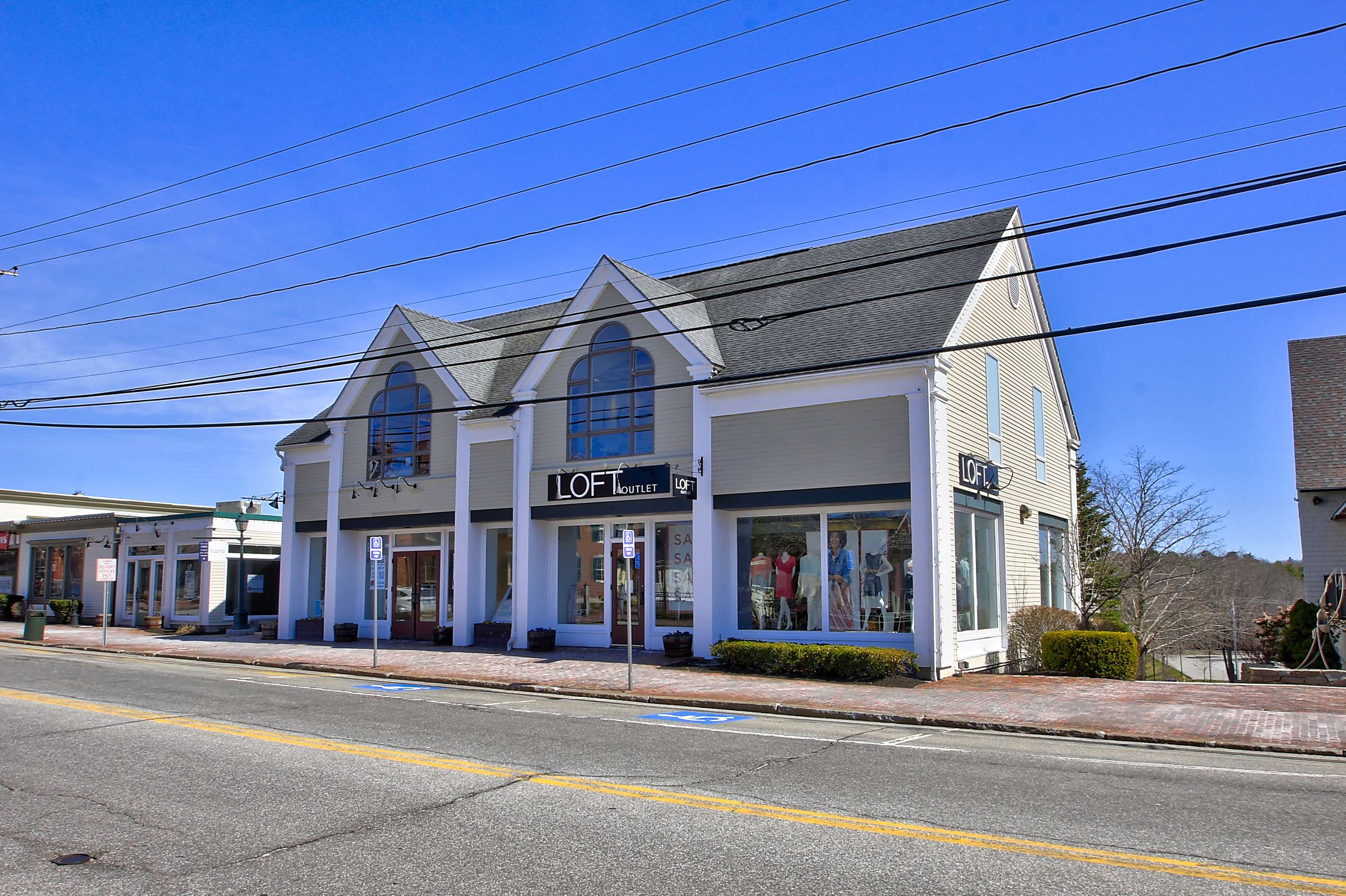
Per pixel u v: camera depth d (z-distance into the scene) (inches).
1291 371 1009.5
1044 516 960.9
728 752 412.2
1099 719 511.5
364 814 300.2
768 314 860.6
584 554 890.7
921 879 235.8
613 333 858.1
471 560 935.0
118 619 1402.6
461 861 253.1
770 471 752.3
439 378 977.5
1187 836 275.1
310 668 796.0
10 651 988.6
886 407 709.3
